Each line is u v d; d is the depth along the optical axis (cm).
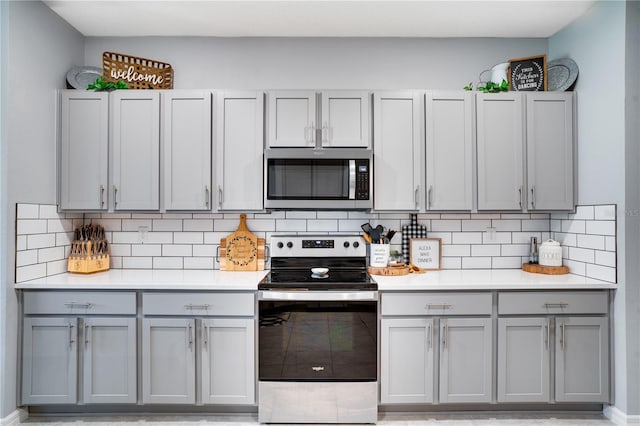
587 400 235
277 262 283
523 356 235
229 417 238
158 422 233
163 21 273
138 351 233
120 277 254
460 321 233
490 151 263
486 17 267
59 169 258
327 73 296
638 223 228
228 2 248
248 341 231
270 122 260
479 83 296
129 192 259
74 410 239
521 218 296
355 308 229
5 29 220
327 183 255
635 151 227
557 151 264
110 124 259
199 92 259
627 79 226
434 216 295
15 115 225
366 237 279
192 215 291
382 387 232
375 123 262
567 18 267
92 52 294
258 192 260
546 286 234
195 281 240
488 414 242
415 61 296
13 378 227
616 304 233
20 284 228
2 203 221
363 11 260
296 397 229
